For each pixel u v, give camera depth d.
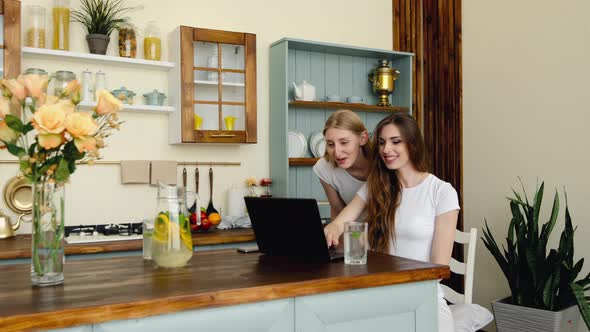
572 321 3.55
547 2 4.02
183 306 1.32
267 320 1.47
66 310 1.18
